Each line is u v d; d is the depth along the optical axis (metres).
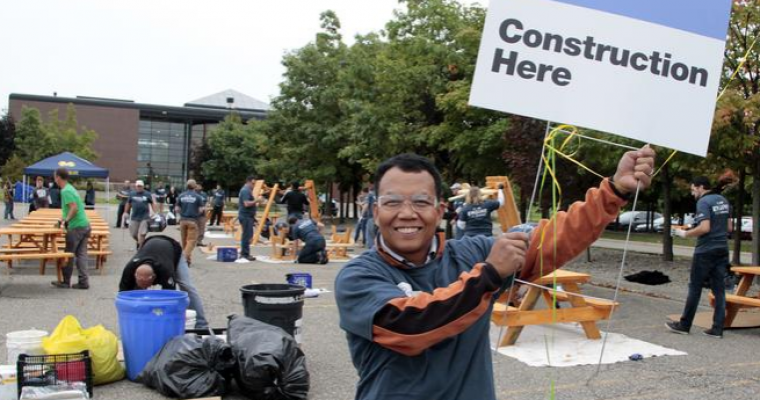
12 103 87.69
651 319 9.37
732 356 7.19
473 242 2.27
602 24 2.37
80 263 10.84
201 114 96.38
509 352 7.11
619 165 2.15
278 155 35.47
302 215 16.70
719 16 2.46
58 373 5.19
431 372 1.98
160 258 6.39
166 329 5.68
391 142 22.06
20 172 56.28
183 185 103.75
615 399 5.57
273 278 12.97
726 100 10.41
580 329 8.39
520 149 14.88
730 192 23.20
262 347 5.31
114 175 91.69
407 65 21.59
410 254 2.11
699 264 8.24
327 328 8.24
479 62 2.33
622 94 2.37
